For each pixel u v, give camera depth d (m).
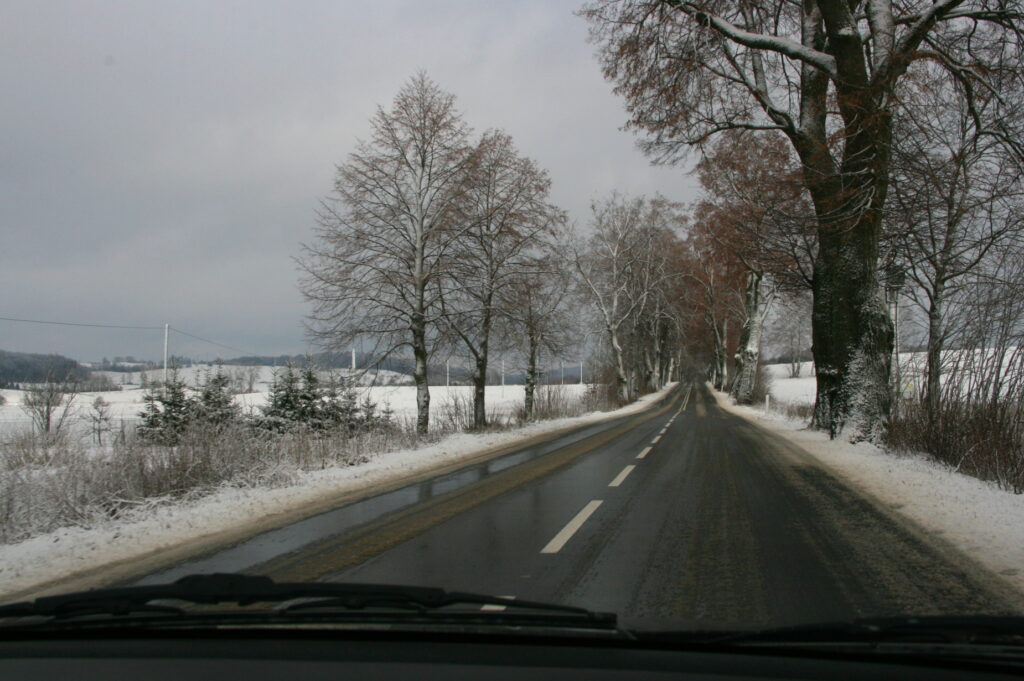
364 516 8.63
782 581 5.44
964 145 15.04
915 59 14.31
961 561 5.98
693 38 16.89
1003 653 3.06
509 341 25.36
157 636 3.57
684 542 6.87
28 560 6.59
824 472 12.05
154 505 9.33
